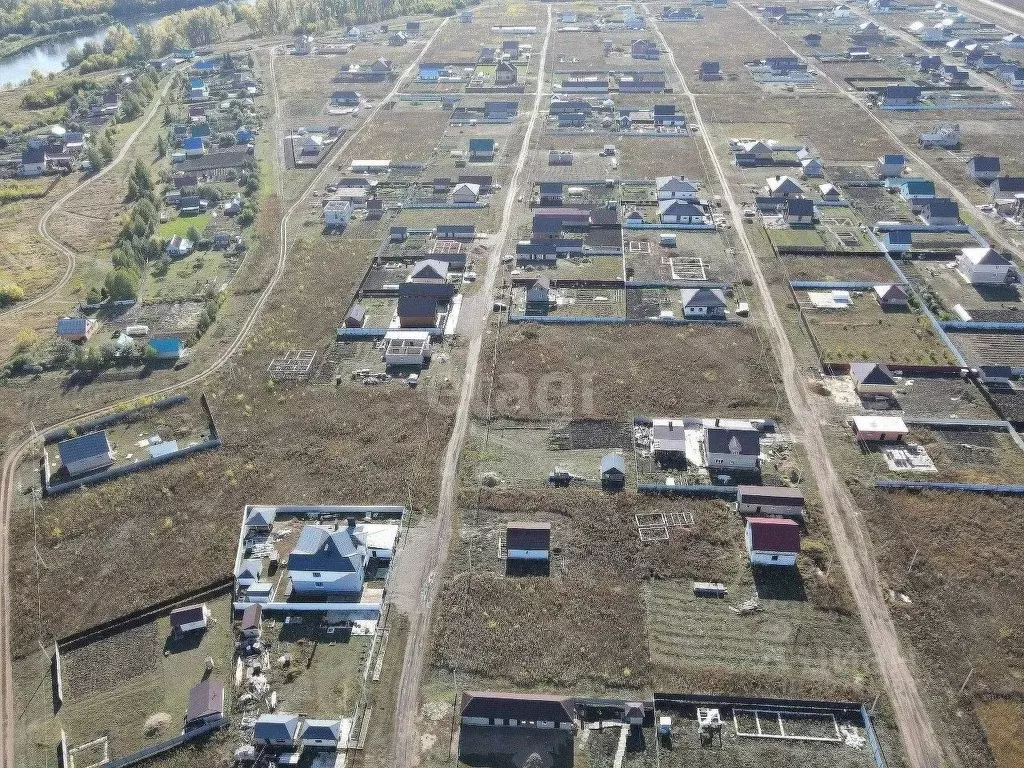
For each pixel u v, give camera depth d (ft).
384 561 252.62
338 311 388.16
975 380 322.55
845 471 279.69
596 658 219.20
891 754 194.39
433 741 200.54
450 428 306.96
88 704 213.66
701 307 372.58
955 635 222.07
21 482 291.17
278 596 241.55
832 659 216.95
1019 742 196.34
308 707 209.67
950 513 261.03
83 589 246.27
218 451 300.81
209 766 197.47
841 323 364.79
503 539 257.34
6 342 375.25
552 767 193.36
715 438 279.49
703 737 199.41
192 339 370.73
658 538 255.09
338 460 293.23
